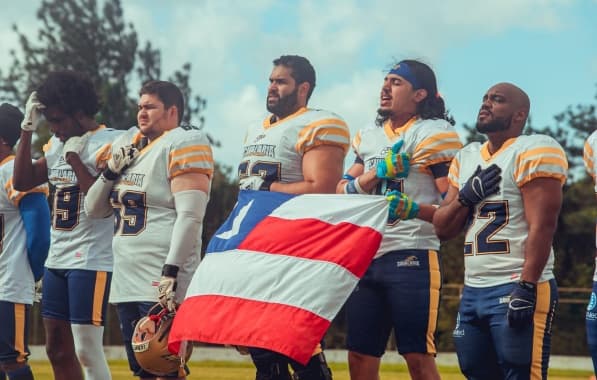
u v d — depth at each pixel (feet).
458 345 18.97
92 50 133.59
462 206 18.63
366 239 17.79
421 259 20.20
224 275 17.94
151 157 20.58
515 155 18.16
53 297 23.13
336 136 20.18
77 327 22.57
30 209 24.43
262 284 17.60
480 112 18.62
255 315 17.38
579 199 102.12
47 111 22.79
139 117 20.95
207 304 17.84
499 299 18.11
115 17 134.92
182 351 19.21
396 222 20.29
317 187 19.92
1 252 24.43
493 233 18.28
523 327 17.83
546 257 17.75
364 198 18.26
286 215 18.30
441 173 20.36
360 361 20.72
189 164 20.22
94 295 22.61
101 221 22.82
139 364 19.58
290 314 17.21
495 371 18.76
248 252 18.04
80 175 22.11
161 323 19.33
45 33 134.21
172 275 19.72
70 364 23.38
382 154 20.83
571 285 95.50
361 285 20.61
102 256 22.79
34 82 132.57
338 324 74.79
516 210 18.17
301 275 17.52
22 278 24.44
